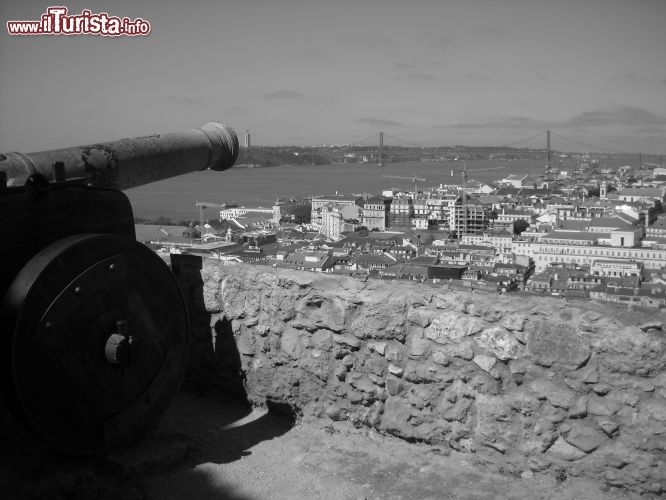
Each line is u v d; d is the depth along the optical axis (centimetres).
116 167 688
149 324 564
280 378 665
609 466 520
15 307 480
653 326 511
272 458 587
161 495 528
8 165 584
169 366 582
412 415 596
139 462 546
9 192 507
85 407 519
